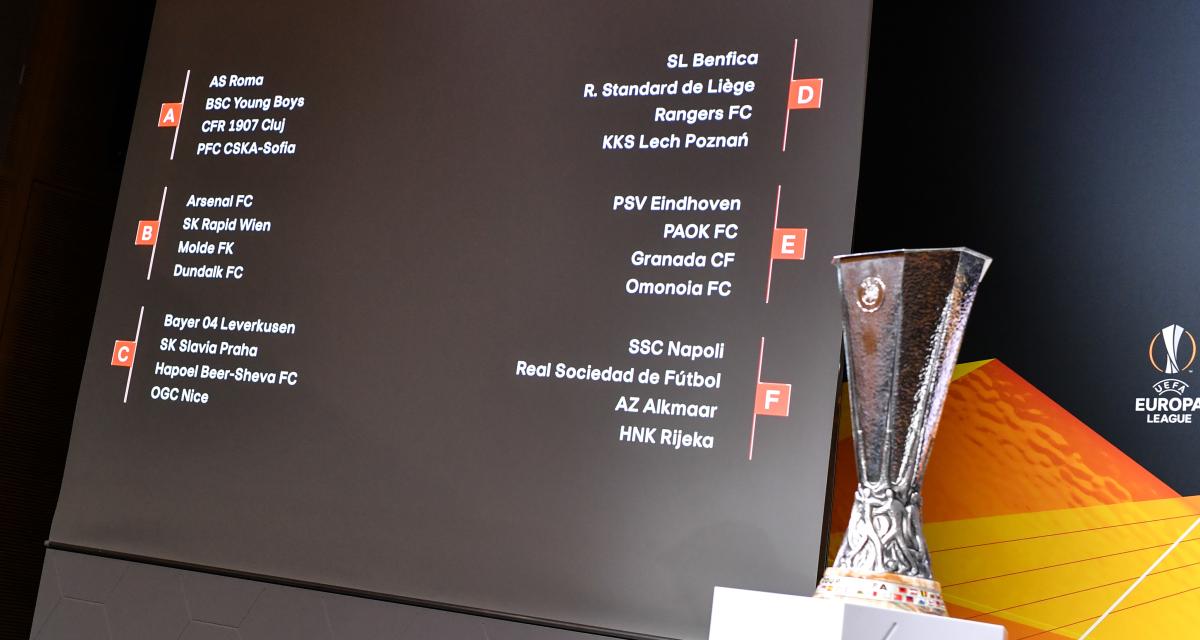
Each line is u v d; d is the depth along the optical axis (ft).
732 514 6.72
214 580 7.82
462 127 8.00
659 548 6.82
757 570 6.58
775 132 7.18
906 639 4.37
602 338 7.28
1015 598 8.24
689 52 7.52
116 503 8.24
